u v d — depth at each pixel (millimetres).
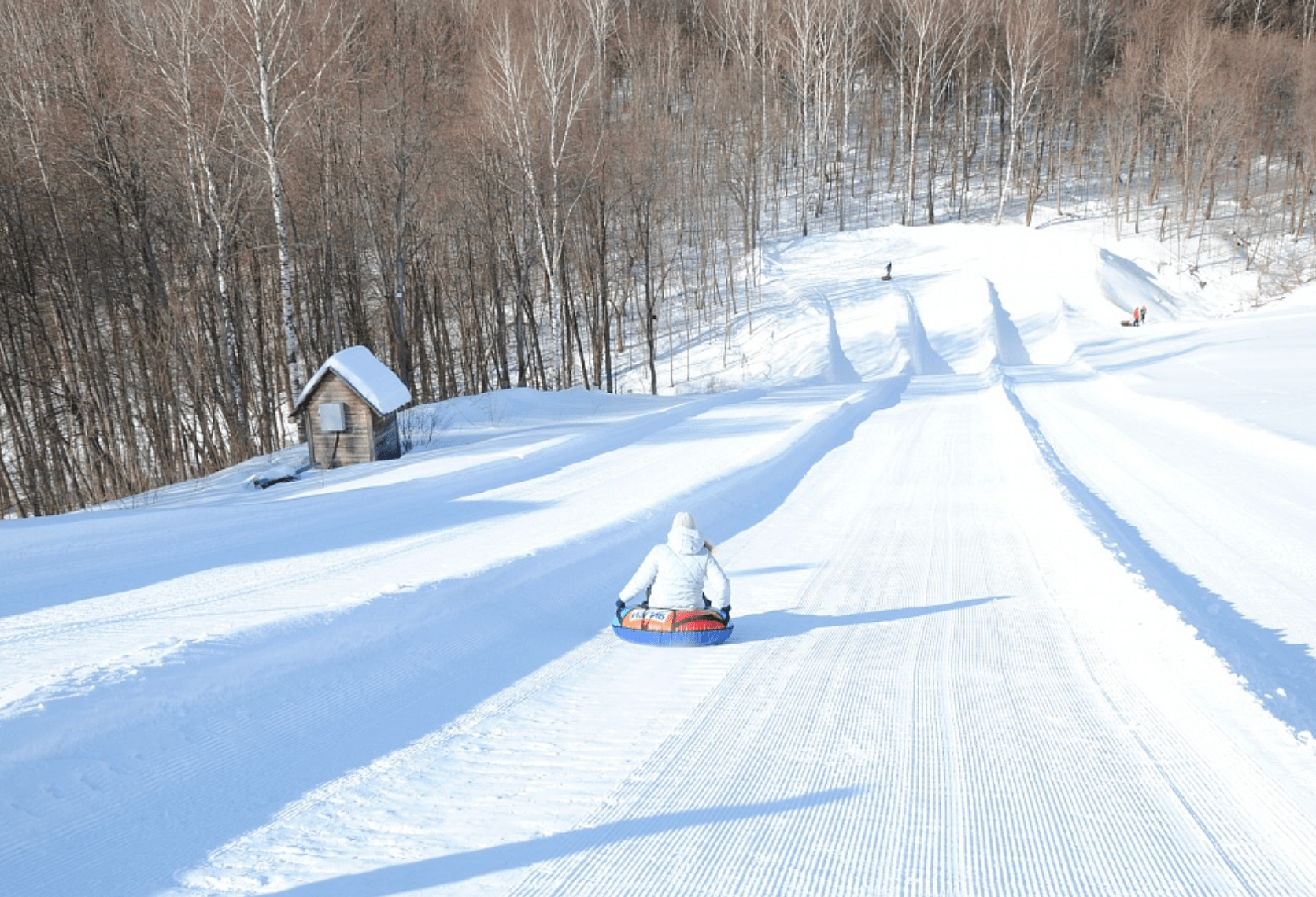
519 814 4355
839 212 76000
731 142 73000
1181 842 3924
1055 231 71812
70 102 29891
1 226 29031
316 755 5113
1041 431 20844
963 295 59188
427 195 38812
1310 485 13648
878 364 50375
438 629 7246
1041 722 5422
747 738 5316
